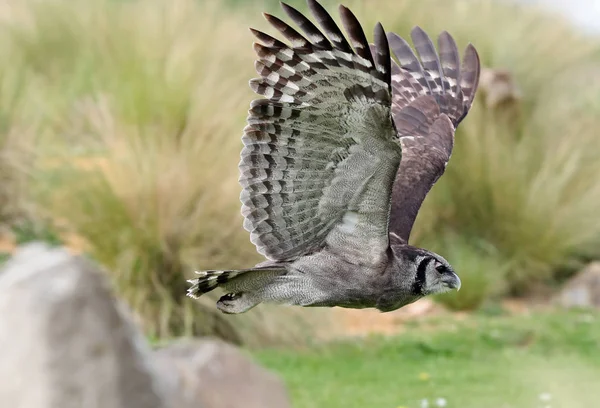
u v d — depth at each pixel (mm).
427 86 9820
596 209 18562
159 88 15992
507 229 18219
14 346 5879
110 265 14195
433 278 8203
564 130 19703
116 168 14711
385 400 11953
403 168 9234
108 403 5867
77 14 21359
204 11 19969
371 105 6988
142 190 14352
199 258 14078
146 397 6016
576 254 18656
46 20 21547
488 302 17312
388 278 8016
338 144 7285
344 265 7891
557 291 18078
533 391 12469
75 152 16766
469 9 22016
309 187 7504
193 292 7750
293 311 14414
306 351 14055
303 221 7668
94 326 5922
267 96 7176
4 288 5988
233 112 16109
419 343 14461
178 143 15633
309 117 7203
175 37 18125
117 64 18406
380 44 6762
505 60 21469
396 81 9789
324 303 8008
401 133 9516
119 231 14188
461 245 17641
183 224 14234
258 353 13812
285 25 6945
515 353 14320
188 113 15883
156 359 7598
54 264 6051
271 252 7762
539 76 21500
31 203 15797
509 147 18859
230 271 7672
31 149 16516
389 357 13906
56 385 5812
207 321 14000
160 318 13812
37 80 19500
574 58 22578
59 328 5867
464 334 15062
